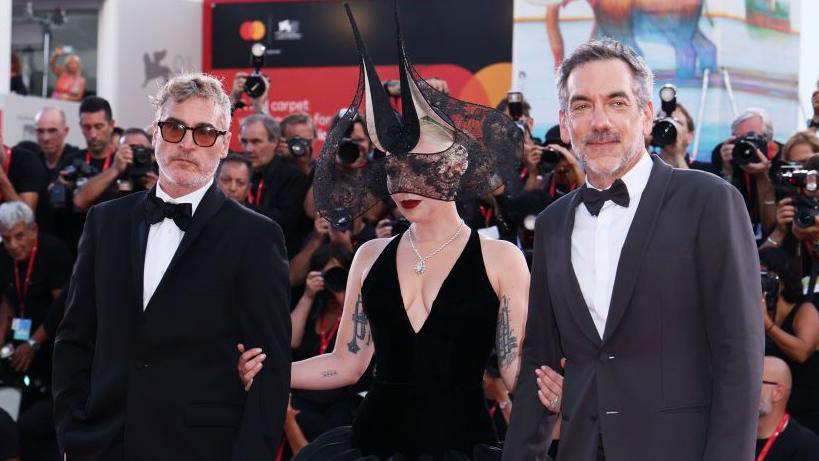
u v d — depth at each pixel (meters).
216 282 3.53
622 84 3.04
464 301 3.72
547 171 6.22
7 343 6.36
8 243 6.33
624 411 2.96
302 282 6.01
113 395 3.47
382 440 3.72
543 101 8.49
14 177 6.96
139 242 3.59
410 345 3.74
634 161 3.13
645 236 3.00
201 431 3.45
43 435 5.89
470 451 3.69
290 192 6.54
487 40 8.62
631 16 8.36
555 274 3.15
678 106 6.61
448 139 3.72
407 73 3.68
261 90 7.05
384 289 3.79
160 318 3.49
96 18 9.38
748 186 6.16
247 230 3.62
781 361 4.87
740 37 8.37
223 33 9.32
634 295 2.98
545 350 3.31
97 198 6.40
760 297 2.95
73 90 9.38
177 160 3.58
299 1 9.10
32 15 9.52
